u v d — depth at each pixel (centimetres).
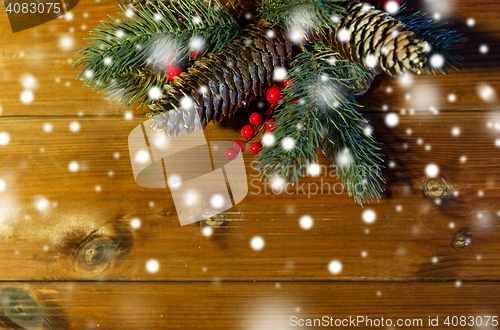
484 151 57
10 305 58
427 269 57
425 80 58
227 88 50
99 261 58
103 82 54
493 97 57
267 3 50
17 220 58
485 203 57
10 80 58
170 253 58
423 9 58
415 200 57
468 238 57
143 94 55
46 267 58
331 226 57
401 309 57
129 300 58
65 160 58
